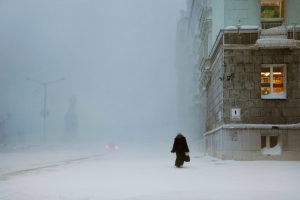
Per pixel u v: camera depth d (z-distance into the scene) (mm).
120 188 13227
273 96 26938
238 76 27031
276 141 26656
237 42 27203
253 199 10664
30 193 12391
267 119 26641
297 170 19125
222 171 18938
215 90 32188
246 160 26094
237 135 26359
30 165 27344
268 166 21625
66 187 13727
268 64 27062
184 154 21672
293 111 26578
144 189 12875
